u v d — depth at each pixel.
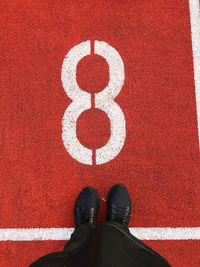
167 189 1.42
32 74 1.49
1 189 1.42
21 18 1.51
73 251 1.03
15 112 1.47
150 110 1.47
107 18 1.51
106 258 0.96
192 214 1.40
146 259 1.01
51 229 1.40
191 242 1.39
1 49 1.50
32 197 1.42
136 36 1.50
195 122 1.46
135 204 1.41
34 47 1.50
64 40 1.51
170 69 1.49
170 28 1.51
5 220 1.40
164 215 1.40
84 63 1.50
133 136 1.45
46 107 1.47
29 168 1.43
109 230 1.01
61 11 1.52
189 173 1.43
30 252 1.38
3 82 1.48
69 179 1.43
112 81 1.49
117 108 1.47
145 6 1.51
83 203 1.38
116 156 1.44
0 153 1.45
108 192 1.42
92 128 1.46
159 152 1.44
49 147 1.45
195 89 1.48
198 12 1.50
